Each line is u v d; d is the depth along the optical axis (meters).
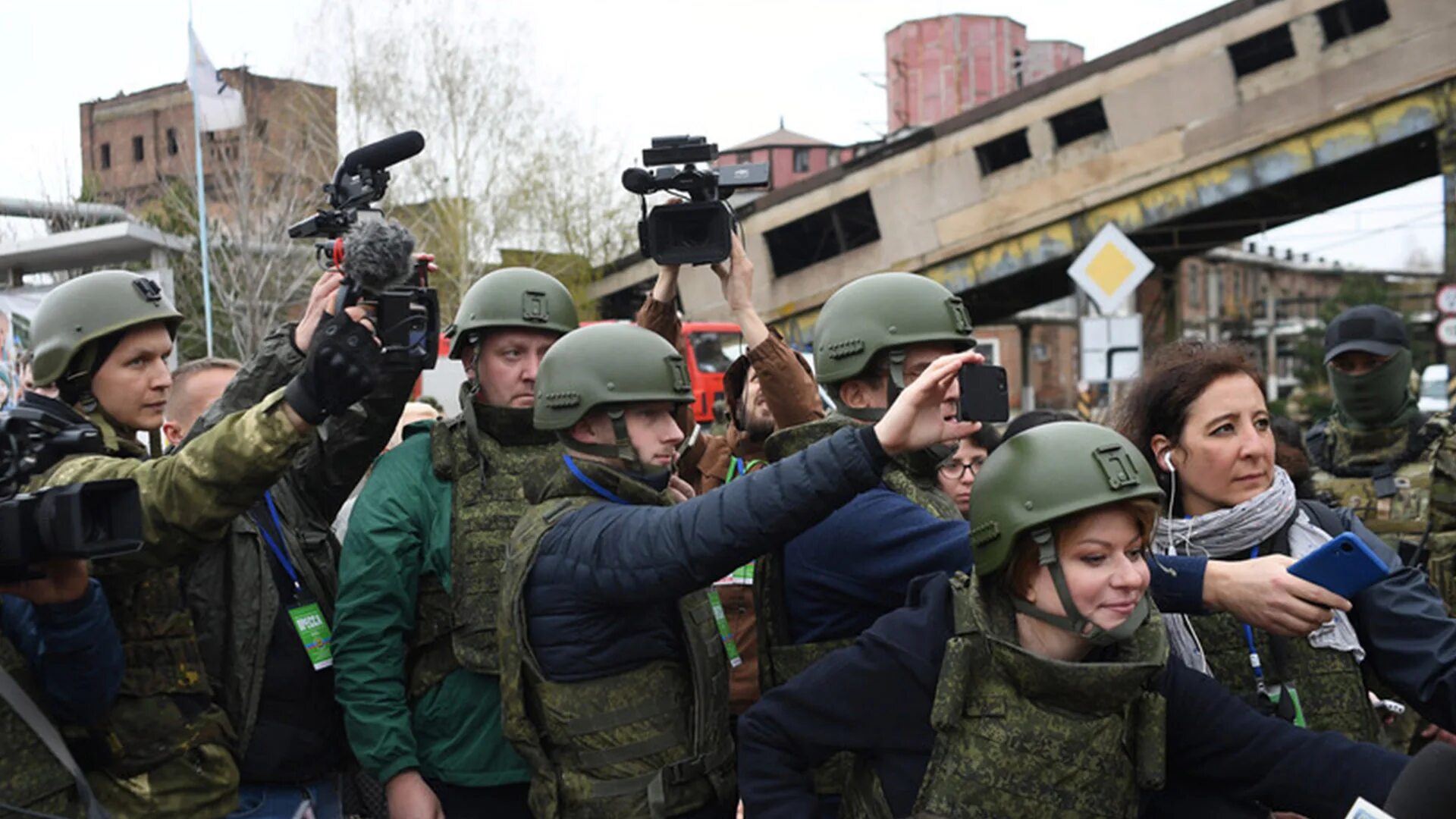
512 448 3.30
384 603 3.09
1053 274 24.56
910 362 2.70
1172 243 23.77
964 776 2.10
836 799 2.54
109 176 37.50
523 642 2.64
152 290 2.92
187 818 2.74
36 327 2.84
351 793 3.61
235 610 2.90
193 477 2.35
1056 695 2.05
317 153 25.17
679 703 2.67
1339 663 2.49
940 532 2.49
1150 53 18.95
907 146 21.72
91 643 2.36
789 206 23.33
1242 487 2.60
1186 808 2.24
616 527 2.50
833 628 2.64
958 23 53.97
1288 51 20.56
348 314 2.41
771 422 3.86
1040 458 2.10
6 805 2.26
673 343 3.41
